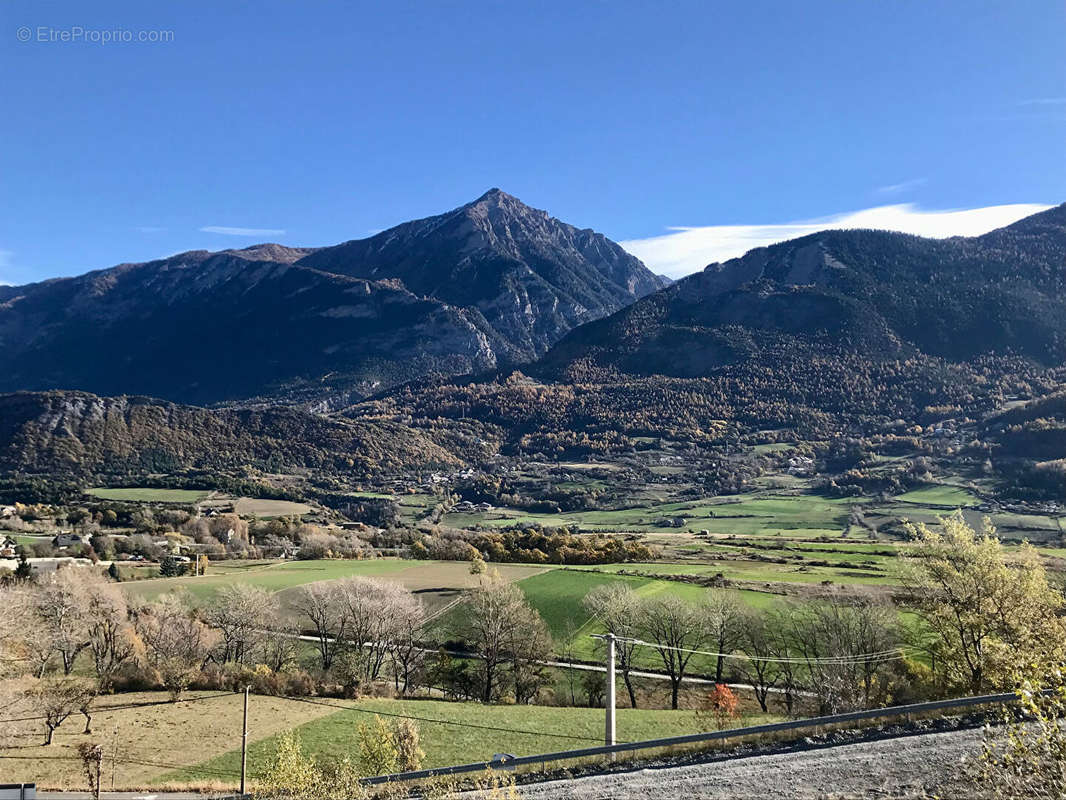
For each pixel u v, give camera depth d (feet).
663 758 97.81
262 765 121.29
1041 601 124.36
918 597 142.31
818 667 161.17
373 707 157.48
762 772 88.22
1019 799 45.83
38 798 106.73
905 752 88.58
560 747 126.82
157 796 109.09
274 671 188.75
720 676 178.81
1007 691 111.45
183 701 161.99
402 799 94.89
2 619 168.14
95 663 195.21
